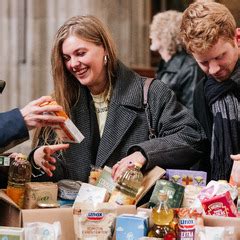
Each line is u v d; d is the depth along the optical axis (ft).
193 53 9.26
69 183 8.66
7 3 18.43
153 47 15.42
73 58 9.18
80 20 9.26
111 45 9.43
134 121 9.47
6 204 7.92
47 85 18.38
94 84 9.44
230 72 9.59
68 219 7.70
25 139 7.98
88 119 9.59
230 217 7.61
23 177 8.21
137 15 18.76
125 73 9.66
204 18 8.92
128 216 7.50
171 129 9.43
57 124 8.13
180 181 8.84
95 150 9.56
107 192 8.42
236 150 9.64
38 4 18.26
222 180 8.88
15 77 18.56
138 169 8.47
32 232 7.25
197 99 10.19
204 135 9.68
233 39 9.19
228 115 9.72
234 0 12.84
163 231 7.43
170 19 15.08
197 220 7.51
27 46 18.43
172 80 14.44
